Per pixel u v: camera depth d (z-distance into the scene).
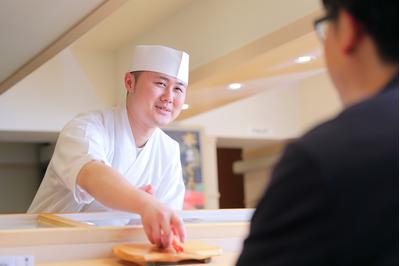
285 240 0.52
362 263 0.50
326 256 0.50
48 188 1.78
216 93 4.86
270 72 4.21
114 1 2.39
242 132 7.20
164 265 1.00
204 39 3.94
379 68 0.57
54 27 2.77
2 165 6.68
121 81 5.36
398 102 0.55
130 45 5.16
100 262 1.03
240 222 1.28
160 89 1.84
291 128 7.57
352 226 0.50
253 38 3.37
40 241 1.03
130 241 1.12
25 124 5.23
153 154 1.91
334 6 0.59
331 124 0.55
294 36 3.17
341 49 0.59
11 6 2.47
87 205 1.72
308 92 7.63
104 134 1.76
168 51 1.86
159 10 4.36
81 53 5.41
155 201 1.14
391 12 0.55
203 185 6.59
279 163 0.55
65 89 5.37
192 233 1.19
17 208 6.76
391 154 0.51
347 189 0.50
